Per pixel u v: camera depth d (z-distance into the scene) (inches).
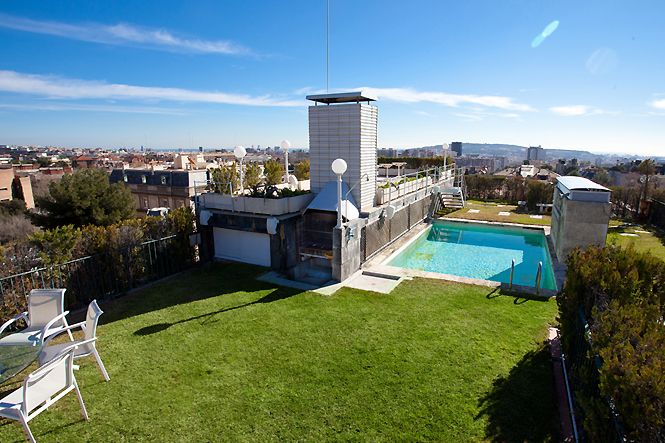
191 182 1683.1
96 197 976.9
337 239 425.1
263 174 807.7
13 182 1887.3
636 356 134.5
